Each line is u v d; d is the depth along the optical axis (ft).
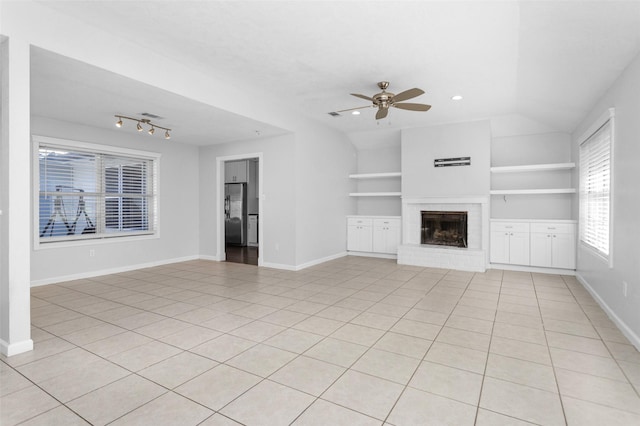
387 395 6.93
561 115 16.87
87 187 17.88
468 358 8.59
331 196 22.94
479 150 19.93
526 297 14.06
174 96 12.66
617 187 11.15
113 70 10.41
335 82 14.17
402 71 12.90
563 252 18.11
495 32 9.84
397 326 10.81
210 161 23.07
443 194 20.90
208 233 23.24
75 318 11.50
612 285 11.51
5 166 8.41
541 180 20.33
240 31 10.07
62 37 9.21
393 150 25.17
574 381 7.48
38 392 7.02
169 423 6.05
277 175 20.11
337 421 6.11
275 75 13.46
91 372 7.86
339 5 8.66
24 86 8.52
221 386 7.27
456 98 15.98
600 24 8.52
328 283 16.52
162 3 8.69
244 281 16.94
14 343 8.67
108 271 18.62
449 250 19.86
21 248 8.65
